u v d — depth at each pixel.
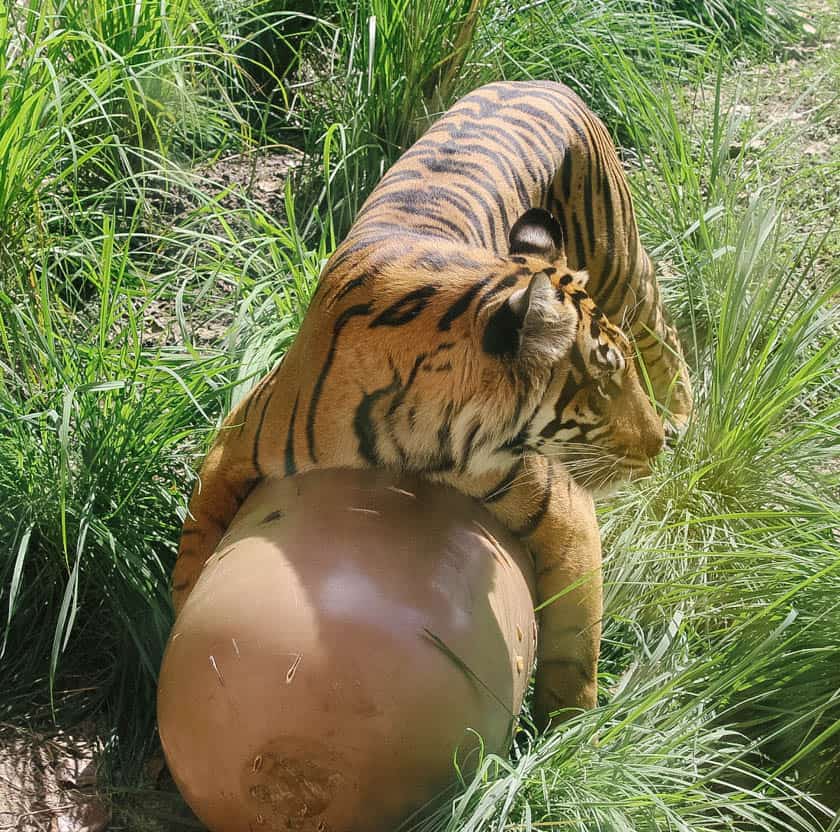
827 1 8.40
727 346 4.45
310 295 4.38
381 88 5.77
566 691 3.35
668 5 7.57
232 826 2.77
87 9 5.24
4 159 4.34
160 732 2.82
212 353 4.36
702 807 3.09
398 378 2.93
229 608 2.70
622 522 4.18
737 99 7.09
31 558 3.78
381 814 2.70
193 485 3.86
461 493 3.09
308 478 3.05
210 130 5.80
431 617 2.69
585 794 3.04
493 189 3.70
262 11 6.41
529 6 6.45
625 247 4.34
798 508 4.16
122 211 5.37
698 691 3.61
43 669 3.66
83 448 3.73
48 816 3.25
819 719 3.49
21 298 4.43
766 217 4.84
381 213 3.41
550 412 3.03
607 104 6.60
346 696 2.58
